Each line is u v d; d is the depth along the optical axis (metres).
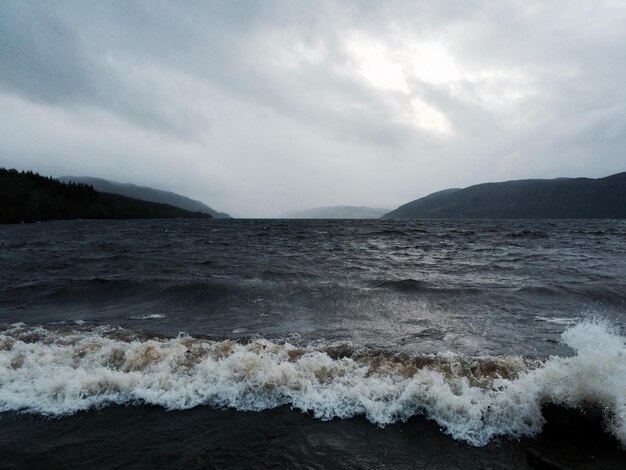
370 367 6.07
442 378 5.57
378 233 49.44
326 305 11.15
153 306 11.09
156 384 5.54
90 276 15.67
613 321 9.80
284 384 5.52
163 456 4.10
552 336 8.46
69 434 4.50
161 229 62.19
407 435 4.53
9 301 11.85
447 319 9.86
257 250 27.12
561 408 4.69
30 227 73.50
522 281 14.88
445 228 66.19
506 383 5.33
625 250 27.47
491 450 4.26
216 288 12.86
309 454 4.16
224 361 6.02
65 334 7.81
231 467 3.93
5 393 5.38
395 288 13.22
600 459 4.02
